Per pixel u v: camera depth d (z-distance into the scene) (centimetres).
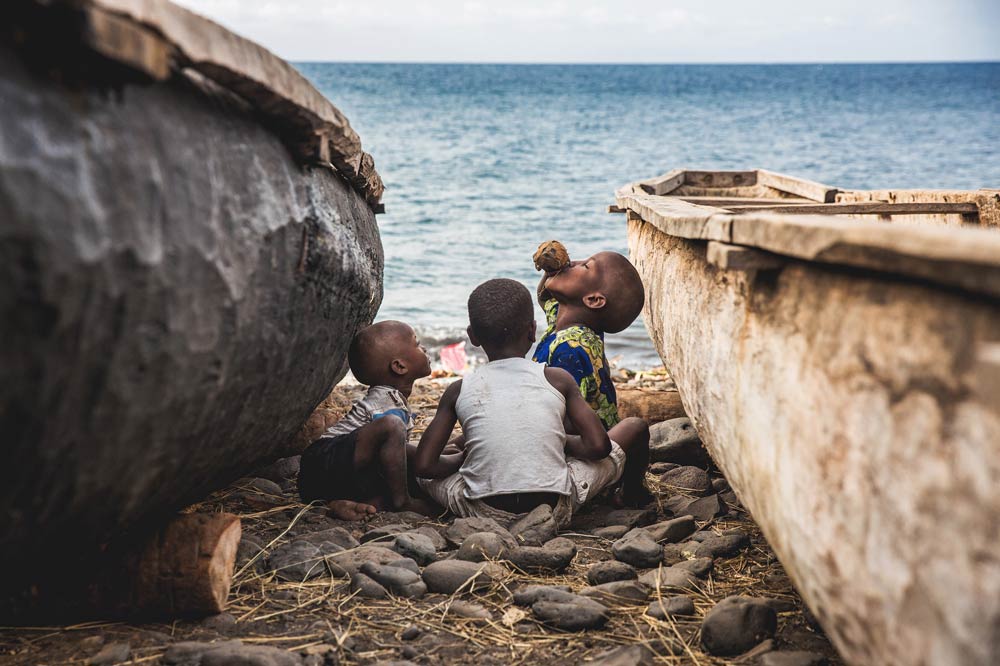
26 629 246
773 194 750
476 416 335
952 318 142
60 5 137
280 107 217
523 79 12100
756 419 216
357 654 239
